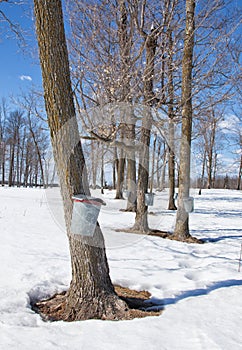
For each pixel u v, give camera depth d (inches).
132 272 167.6
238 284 152.9
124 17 271.4
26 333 99.0
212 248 248.2
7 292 132.4
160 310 123.2
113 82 241.9
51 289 141.3
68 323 107.8
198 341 94.5
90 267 118.8
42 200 571.2
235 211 578.6
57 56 113.8
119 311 117.0
